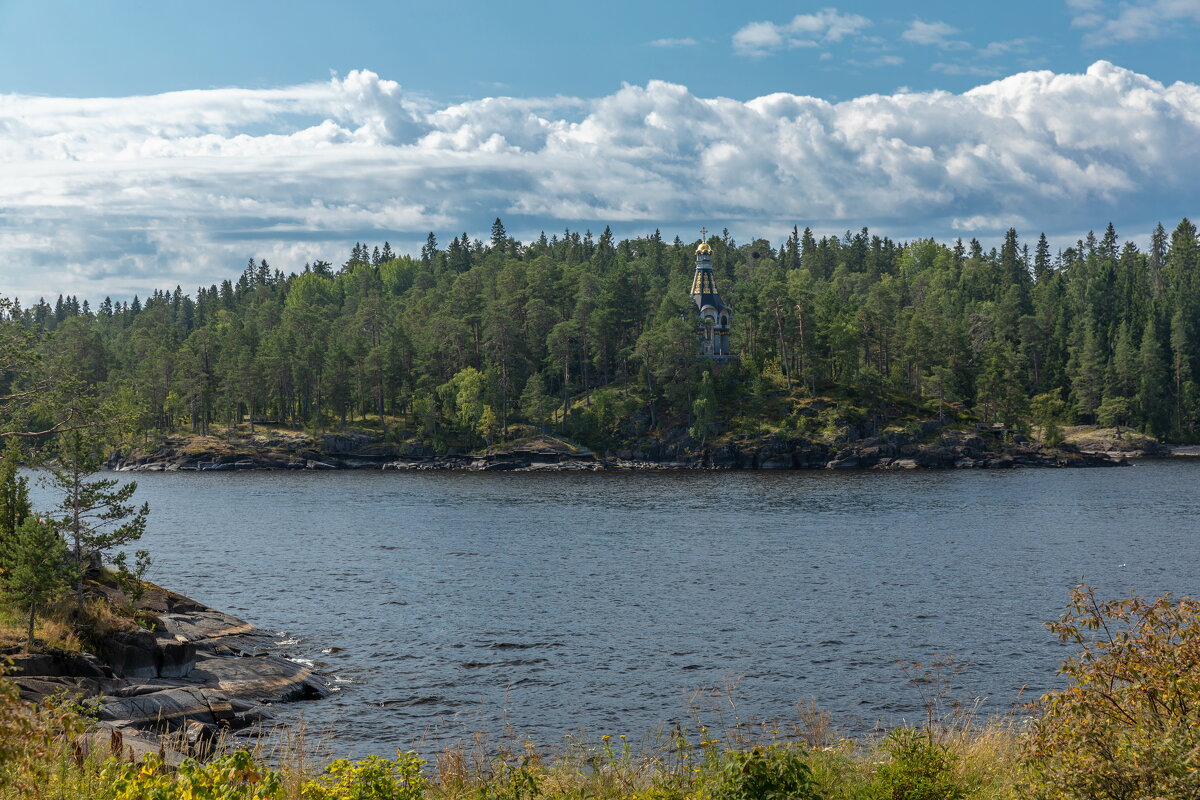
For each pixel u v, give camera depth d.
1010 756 18.05
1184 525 81.12
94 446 40.59
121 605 36.66
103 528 80.69
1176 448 179.88
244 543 73.00
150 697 28.73
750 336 176.88
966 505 97.06
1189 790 11.55
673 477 136.88
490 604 50.09
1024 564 61.84
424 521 86.94
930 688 34.66
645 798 16.02
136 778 14.13
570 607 49.22
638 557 65.56
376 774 14.78
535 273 190.62
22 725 12.31
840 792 16.70
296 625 45.38
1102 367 187.88
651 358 164.75
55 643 31.22
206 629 39.31
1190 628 14.34
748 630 44.00
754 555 66.06
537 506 99.56
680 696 34.06
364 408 181.38
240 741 27.94
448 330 179.25
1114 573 58.41
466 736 29.69
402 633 43.78
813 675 36.53
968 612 47.47
